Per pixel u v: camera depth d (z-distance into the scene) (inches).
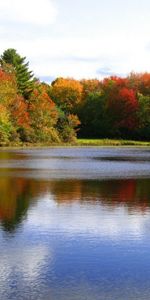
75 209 753.6
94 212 729.0
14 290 405.1
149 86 4690.0
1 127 3312.0
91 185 1071.0
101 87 5177.2
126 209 757.3
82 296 394.9
